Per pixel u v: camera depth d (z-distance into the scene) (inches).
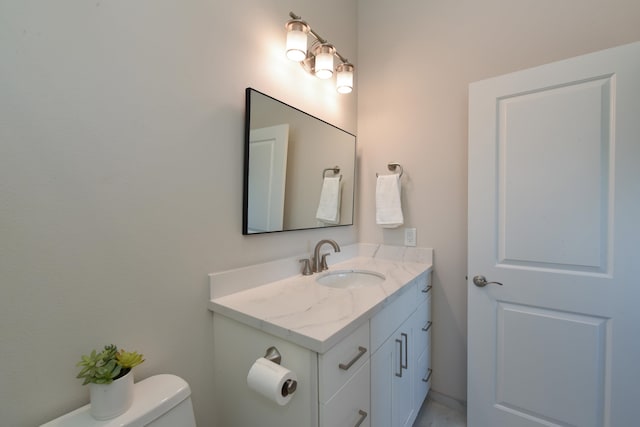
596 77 45.8
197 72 40.0
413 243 70.5
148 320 35.5
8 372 25.8
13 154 25.8
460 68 64.4
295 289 47.7
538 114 50.1
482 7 61.7
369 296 44.1
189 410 32.5
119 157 32.6
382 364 43.4
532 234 51.0
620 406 45.0
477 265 55.9
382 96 75.2
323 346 29.6
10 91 25.5
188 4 38.9
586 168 46.6
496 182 53.9
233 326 39.5
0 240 25.2
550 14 54.8
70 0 28.8
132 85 33.5
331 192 67.1
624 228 44.1
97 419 27.1
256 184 48.2
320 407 30.6
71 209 29.2
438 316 67.7
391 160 73.7
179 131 38.1
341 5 71.9
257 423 37.2
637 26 47.9
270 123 50.3
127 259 33.5
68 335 29.2
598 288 46.1
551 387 50.1
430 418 62.3
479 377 56.2
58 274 28.5
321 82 64.5
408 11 71.3
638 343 43.6
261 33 49.3
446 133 66.2
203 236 41.3
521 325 52.4
